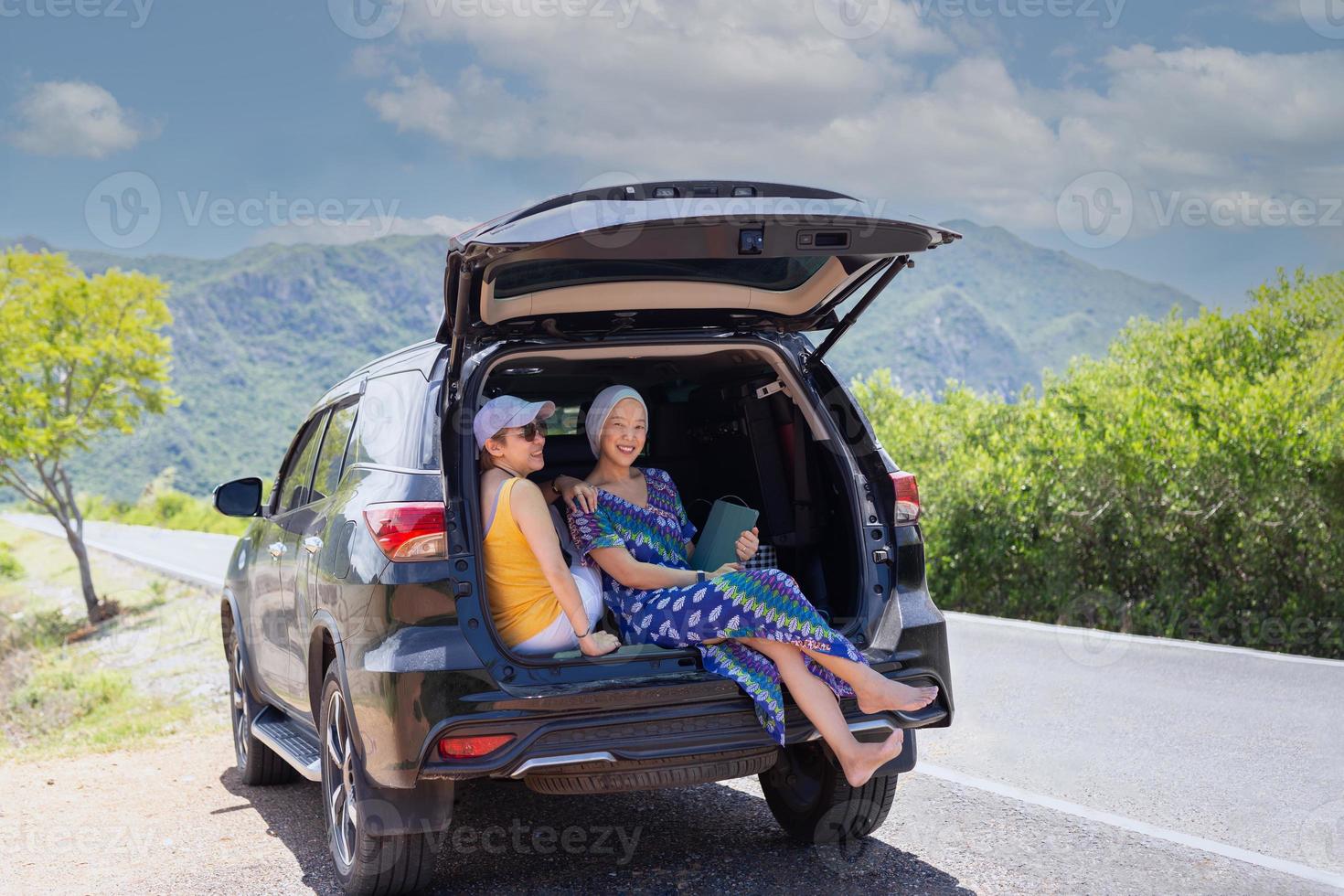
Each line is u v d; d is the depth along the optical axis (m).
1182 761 5.89
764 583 4.00
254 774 6.31
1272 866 4.34
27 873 4.90
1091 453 11.70
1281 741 6.23
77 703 10.31
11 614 20.86
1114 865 4.39
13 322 20.78
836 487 4.50
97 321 21.77
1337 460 9.84
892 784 4.57
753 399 4.86
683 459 5.47
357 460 4.50
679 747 3.78
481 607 3.79
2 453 19.80
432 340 4.49
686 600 4.07
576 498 4.37
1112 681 8.09
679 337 4.43
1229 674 8.23
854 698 4.09
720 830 4.98
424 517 3.80
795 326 4.61
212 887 4.55
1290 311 12.84
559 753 3.65
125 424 21.78
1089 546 11.62
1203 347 13.32
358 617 3.88
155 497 46.81
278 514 5.80
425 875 4.09
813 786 4.71
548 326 4.24
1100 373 13.68
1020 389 14.09
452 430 4.01
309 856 4.92
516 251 3.59
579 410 5.57
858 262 4.17
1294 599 10.09
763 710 3.86
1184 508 10.62
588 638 3.95
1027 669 8.70
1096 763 5.92
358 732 3.84
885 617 4.28
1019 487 12.20
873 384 15.23
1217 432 11.02
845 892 4.17
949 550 12.78
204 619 15.57
